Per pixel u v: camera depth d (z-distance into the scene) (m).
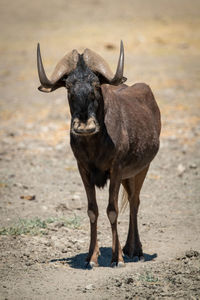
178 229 38.41
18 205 43.75
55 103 87.62
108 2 195.88
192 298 25.17
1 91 96.25
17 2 197.38
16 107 85.12
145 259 32.84
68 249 34.28
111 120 30.95
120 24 160.25
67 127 72.56
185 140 64.94
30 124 74.25
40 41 140.62
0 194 46.47
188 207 43.31
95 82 29.44
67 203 44.16
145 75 101.75
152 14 174.75
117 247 31.34
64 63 30.31
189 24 157.75
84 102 29.14
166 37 140.25
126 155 32.00
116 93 34.22
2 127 73.69
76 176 52.66
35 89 97.81
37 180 51.03
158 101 84.44
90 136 30.33
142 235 37.31
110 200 31.28
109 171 31.55
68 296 26.69
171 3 191.62
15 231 36.75
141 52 124.62
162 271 29.53
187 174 52.50
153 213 41.97
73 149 31.27
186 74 102.94
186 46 129.50
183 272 28.83
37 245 34.75
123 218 41.31
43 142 65.81
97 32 149.12
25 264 31.45
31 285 28.36
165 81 97.25
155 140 35.44
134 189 34.38
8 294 27.12
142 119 34.19
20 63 117.56
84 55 29.91
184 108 80.12
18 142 65.81
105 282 28.31
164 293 26.00
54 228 37.97
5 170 54.12
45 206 43.28
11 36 148.50
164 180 50.75
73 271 30.47
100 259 32.72
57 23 165.25
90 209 31.48
